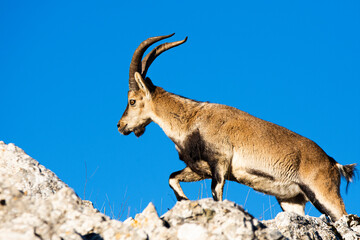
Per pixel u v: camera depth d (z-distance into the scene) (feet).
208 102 115.85
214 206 52.37
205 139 109.40
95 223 47.24
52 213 47.19
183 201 54.13
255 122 111.55
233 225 49.06
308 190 108.58
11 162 67.05
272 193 111.55
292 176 109.09
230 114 111.75
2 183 47.70
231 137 109.09
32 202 47.67
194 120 112.06
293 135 113.09
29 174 65.57
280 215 71.46
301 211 112.37
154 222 51.31
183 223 51.44
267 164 108.27
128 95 122.93
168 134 115.96
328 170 109.40
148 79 122.31
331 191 107.86
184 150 112.68
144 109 120.57
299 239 68.59
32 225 42.52
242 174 109.19
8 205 45.93
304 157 109.50
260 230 50.83
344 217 86.12
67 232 44.45
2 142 71.15
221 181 106.83
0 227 41.91
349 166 110.63
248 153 108.58
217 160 107.96
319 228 72.79
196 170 112.16
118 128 123.13
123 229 46.91
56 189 65.46
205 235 47.83
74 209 48.49
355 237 75.05
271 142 109.09
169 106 116.47
